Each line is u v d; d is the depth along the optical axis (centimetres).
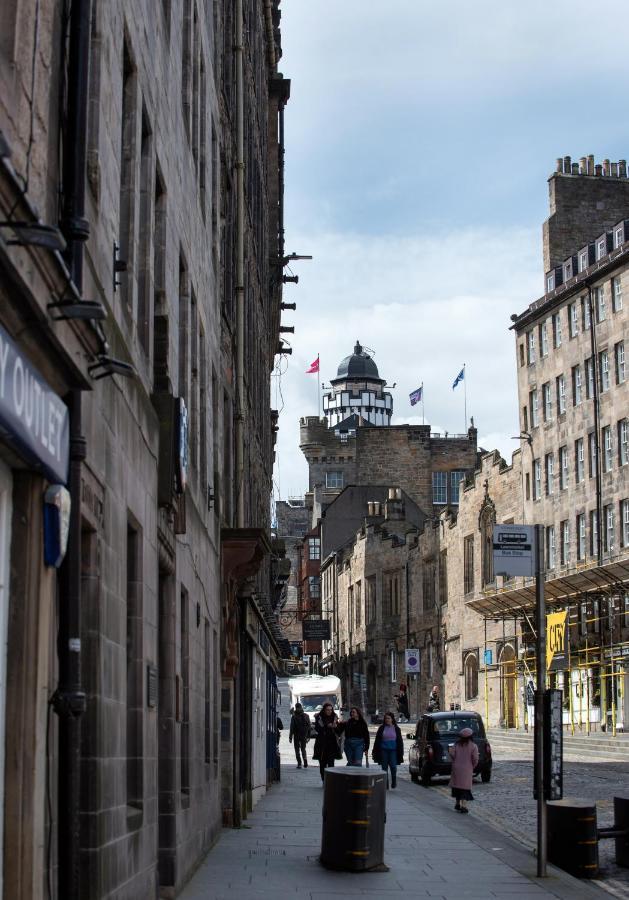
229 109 2591
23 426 618
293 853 1745
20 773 680
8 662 682
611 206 7256
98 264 903
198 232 1791
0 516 666
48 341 666
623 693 5469
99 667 870
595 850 1606
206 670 1809
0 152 518
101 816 865
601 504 6134
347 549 10231
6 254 555
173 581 1370
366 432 11756
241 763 2423
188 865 1441
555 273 6944
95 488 864
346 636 10225
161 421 1252
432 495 11650
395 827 2211
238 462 2719
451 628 7700
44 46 718
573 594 5866
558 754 1534
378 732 3322
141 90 1157
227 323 2438
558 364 6656
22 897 671
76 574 767
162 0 1386
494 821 2361
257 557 2202
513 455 7025
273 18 4634
